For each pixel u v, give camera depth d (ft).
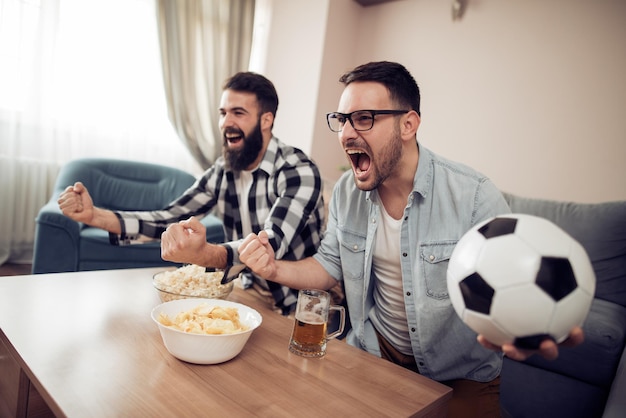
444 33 10.57
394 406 2.45
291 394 2.43
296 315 3.03
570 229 7.18
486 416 3.58
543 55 9.10
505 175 9.54
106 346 2.74
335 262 4.23
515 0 9.50
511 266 1.95
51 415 2.71
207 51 11.57
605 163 8.32
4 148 9.05
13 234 9.45
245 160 5.04
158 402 2.17
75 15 9.54
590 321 5.39
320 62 11.43
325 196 8.96
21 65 9.00
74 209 4.27
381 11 11.78
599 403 5.22
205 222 8.63
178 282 3.61
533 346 1.97
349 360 3.04
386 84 3.31
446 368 3.74
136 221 4.77
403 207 3.80
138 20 10.51
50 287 3.79
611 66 8.29
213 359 2.60
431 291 3.56
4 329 2.82
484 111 9.87
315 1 11.60
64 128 9.73
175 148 11.73
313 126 11.57
